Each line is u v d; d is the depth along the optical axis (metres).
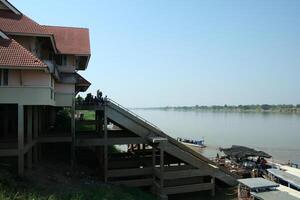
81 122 35.91
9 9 27.00
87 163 32.38
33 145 25.66
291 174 33.41
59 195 20.53
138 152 37.59
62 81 28.92
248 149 40.41
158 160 34.88
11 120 29.64
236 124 139.75
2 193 17.25
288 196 26.20
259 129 110.94
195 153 31.56
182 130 109.56
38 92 21.92
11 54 21.02
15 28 24.55
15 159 25.64
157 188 28.73
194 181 31.52
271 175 33.47
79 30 33.91
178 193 29.88
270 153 59.28
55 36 32.16
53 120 41.88
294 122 148.50
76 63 33.28
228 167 35.50
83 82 33.03
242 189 28.75
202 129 113.75
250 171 34.25
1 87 21.31
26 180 21.64
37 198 18.53
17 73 21.59
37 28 25.47
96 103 29.59
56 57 30.20
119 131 35.25
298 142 75.31
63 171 27.03
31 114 24.73
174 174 28.83
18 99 21.56
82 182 25.45
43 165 26.89
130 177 30.78
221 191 31.12
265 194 26.59
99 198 21.89
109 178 29.44
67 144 36.84
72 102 28.84
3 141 24.69
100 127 34.56
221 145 69.50
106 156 28.84
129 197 24.30
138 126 30.33
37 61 20.98
